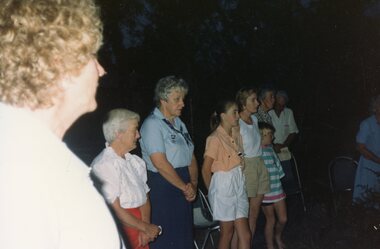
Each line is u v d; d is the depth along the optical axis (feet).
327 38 33.50
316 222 19.57
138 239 11.18
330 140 31.09
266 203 17.37
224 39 36.76
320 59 33.65
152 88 40.01
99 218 3.67
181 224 13.44
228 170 14.67
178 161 13.58
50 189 3.31
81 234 3.49
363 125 16.98
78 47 3.68
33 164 3.28
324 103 33.42
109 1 35.24
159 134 13.21
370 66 32.42
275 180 17.43
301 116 32.35
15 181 3.16
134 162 11.71
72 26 3.64
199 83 36.73
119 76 39.99
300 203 22.90
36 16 3.54
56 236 3.35
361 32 32.60
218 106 15.02
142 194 11.53
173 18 36.70
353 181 18.75
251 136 16.12
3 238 3.02
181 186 13.24
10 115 3.46
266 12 35.55
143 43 37.88
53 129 3.80
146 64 38.65
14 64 3.49
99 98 40.63
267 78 36.14
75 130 46.14
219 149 14.70
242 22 36.19
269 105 19.75
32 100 3.55
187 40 36.83
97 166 10.67
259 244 18.84
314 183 24.59
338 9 32.91
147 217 11.93
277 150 20.51
